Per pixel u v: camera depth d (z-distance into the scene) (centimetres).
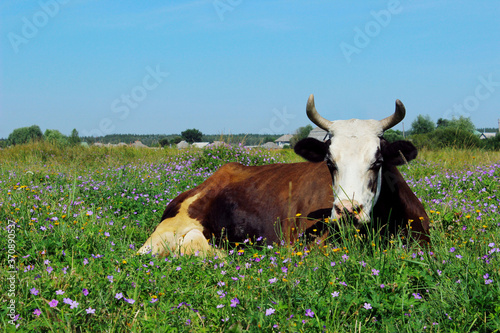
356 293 330
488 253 412
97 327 302
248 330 289
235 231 643
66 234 499
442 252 416
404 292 329
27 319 311
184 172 1156
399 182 529
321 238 512
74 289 346
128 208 760
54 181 941
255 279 379
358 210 460
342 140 498
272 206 616
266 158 1381
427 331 292
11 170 1150
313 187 581
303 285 355
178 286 379
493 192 809
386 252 420
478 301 311
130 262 425
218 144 1438
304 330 291
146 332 303
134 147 2028
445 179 915
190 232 620
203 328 300
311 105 541
